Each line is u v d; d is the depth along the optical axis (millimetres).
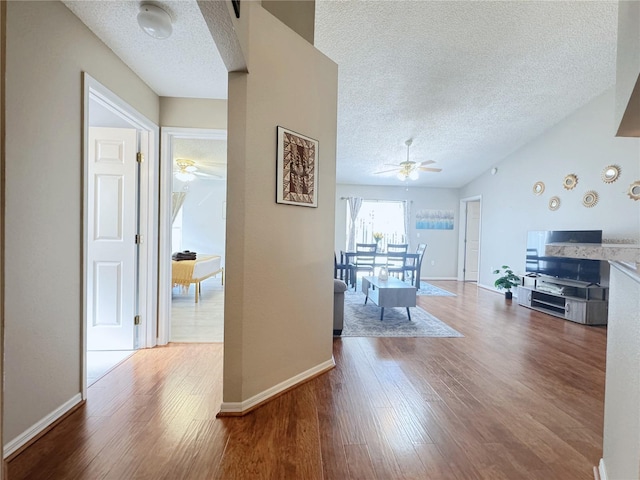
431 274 8109
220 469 1429
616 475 1173
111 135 2797
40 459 1479
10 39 1443
